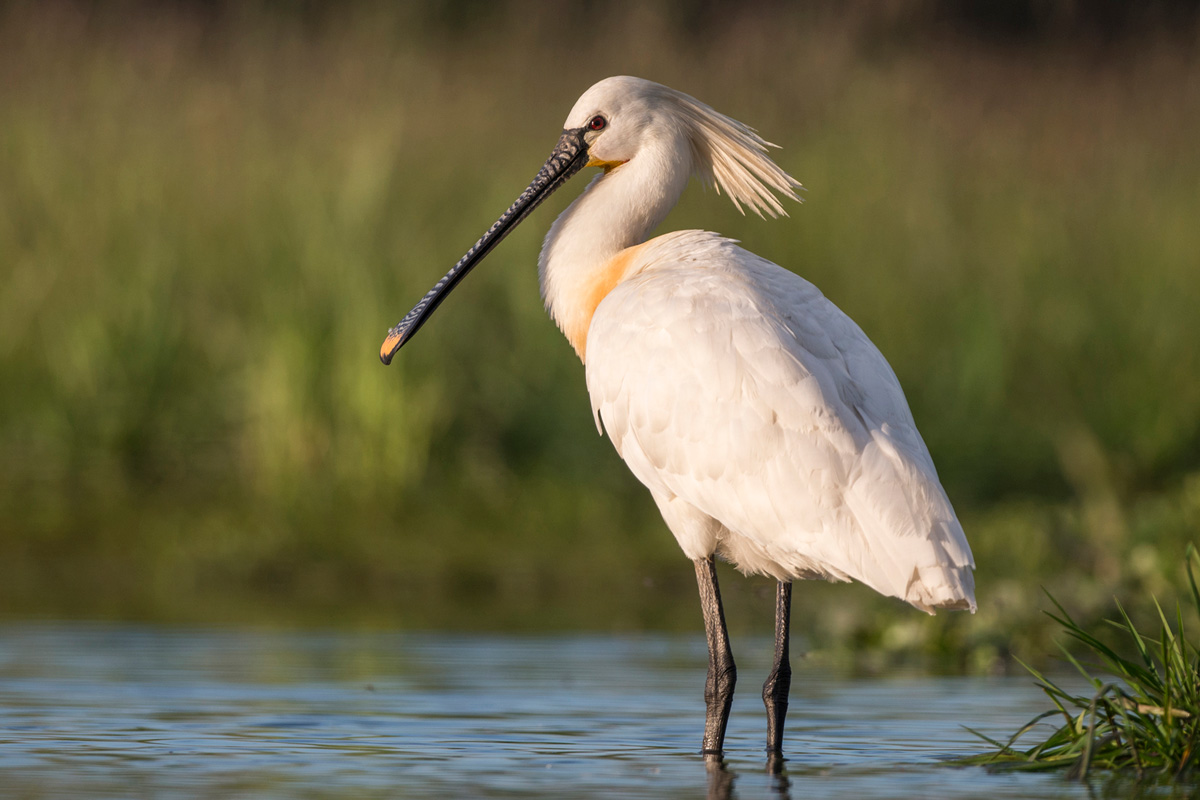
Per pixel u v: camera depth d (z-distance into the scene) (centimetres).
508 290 1786
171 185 1842
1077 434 1719
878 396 754
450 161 1888
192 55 2036
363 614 1273
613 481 1666
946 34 2252
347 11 2128
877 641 1148
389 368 1644
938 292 1853
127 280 1744
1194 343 1789
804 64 2080
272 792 640
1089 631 1145
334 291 1688
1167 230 1919
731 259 809
